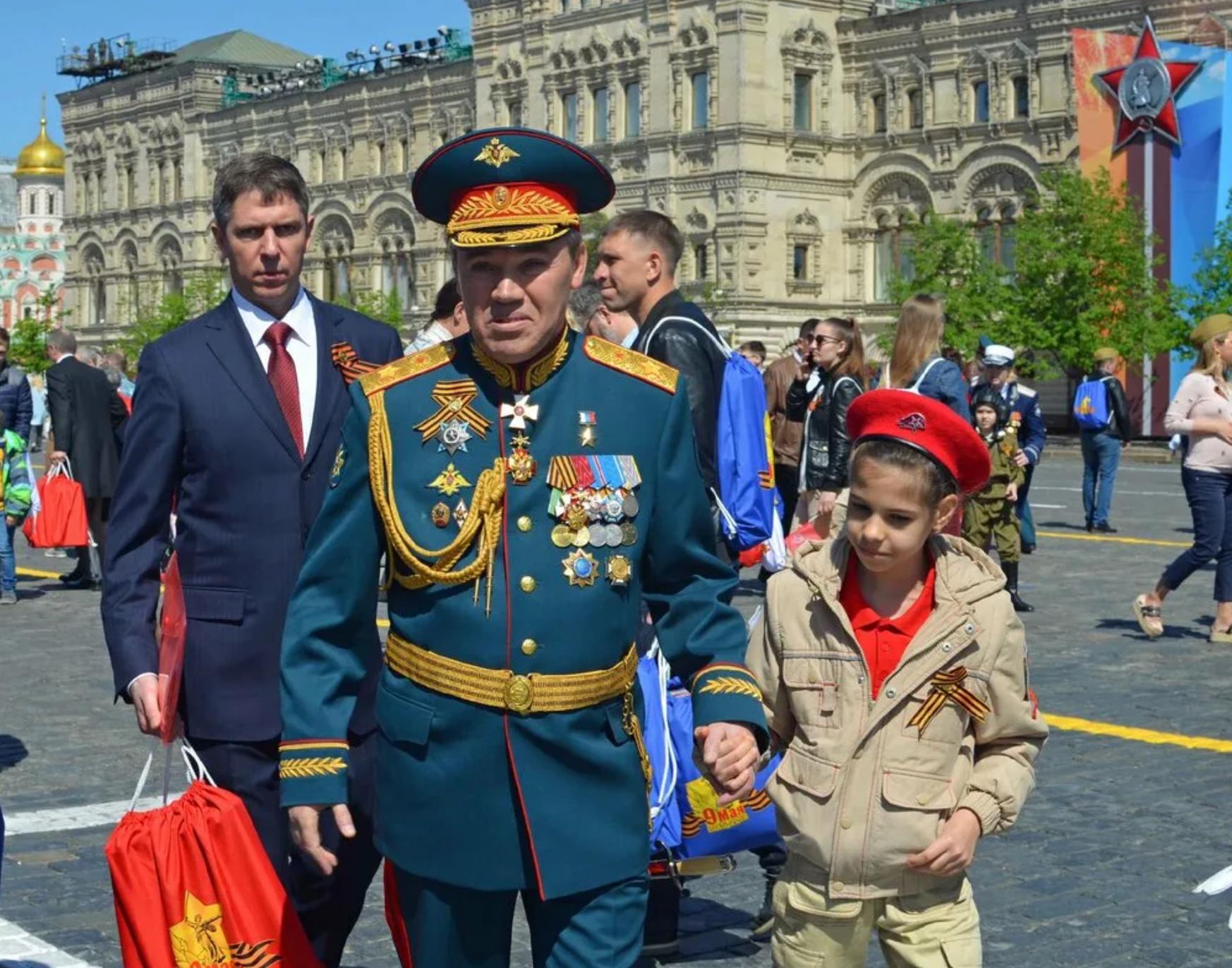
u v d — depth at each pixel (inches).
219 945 175.0
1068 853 300.4
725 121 2423.7
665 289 267.1
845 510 177.6
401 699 155.0
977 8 2324.1
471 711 152.2
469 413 155.6
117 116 3590.1
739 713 154.3
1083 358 1968.5
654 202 2518.5
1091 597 644.7
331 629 159.5
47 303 3656.5
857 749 169.5
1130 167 2078.0
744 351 856.9
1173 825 319.3
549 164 151.9
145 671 195.0
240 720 196.4
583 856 152.0
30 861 300.8
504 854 152.3
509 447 154.9
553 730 152.4
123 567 199.6
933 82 2400.3
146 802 343.6
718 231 2440.9
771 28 2423.7
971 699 169.0
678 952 251.1
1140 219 2064.5
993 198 2340.1
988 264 2084.2
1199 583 689.6
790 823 172.9
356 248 3065.9
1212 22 2075.5
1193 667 489.1
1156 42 2047.2
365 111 3031.5
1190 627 565.0
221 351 201.9
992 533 607.2
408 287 2992.1
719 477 257.9
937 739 169.5
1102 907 271.0
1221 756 375.6
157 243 3503.9
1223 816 325.7
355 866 198.8
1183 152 2041.1
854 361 526.6
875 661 171.2
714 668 156.9
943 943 170.6
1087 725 406.3
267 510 198.8
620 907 155.6
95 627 597.3
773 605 175.5
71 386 690.8
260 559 198.2
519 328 153.1
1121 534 900.6
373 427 156.5
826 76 2481.5
